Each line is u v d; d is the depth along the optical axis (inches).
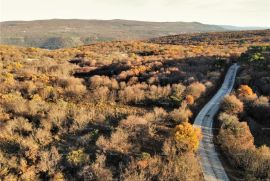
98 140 1552.7
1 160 1491.1
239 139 1508.4
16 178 1393.9
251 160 1358.3
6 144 1627.7
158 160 1381.6
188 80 2546.8
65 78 2716.5
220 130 1654.8
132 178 1270.9
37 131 1689.2
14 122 1786.4
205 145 1553.9
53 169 1406.3
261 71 2731.3
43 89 2362.2
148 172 1314.0
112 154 1475.1
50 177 1384.1
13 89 2477.9
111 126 1743.4
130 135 1604.3
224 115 1782.7
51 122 1790.1
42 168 1422.2
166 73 2800.2
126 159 1428.4
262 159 1352.1
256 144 1670.8
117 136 1563.7
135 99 2197.3
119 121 1777.8
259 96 2255.2
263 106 1975.9
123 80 2800.2
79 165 1421.0
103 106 2117.4
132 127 1679.4
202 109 2038.6
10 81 2613.2
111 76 3048.7
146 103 2167.8
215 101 2194.9
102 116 1834.4
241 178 1302.9
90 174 1350.9
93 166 1373.0
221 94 2348.7
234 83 2620.6
